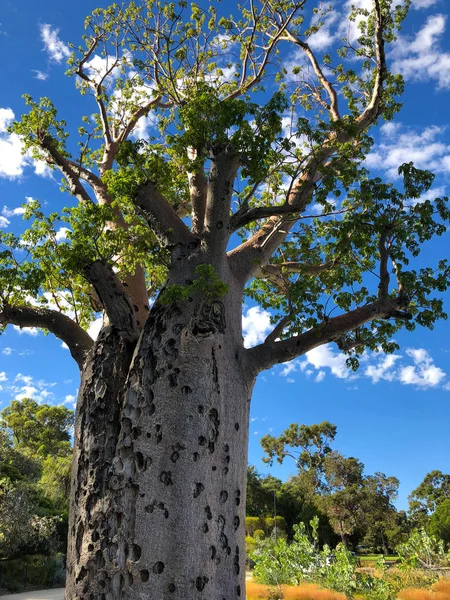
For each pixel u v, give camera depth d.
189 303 7.61
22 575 25.23
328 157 10.08
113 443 7.16
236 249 9.25
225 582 6.48
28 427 53.22
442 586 16.70
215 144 7.98
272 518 46.25
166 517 6.32
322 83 12.14
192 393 7.02
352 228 8.59
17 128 11.28
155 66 11.66
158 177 8.45
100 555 6.25
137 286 9.84
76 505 6.94
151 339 7.46
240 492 7.17
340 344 9.20
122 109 12.97
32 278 8.56
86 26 12.59
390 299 8.67
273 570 17.17
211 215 8.13
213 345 7.54
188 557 6.20
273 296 13.05
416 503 63.50
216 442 7.04
